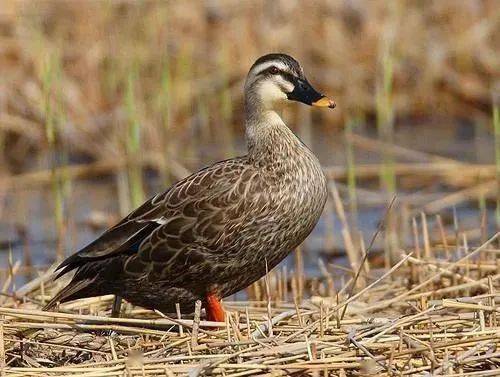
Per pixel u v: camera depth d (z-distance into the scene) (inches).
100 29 713.0
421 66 745.6
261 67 410.9
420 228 565.0
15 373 337.4
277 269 504.7
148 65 716.0
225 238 389.7
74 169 655.8
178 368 330.3
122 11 721.0
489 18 753.0
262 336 355.3
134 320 366.0
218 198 388.5
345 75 731.4
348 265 517.3
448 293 419.8
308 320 382.6
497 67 744.3
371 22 741.3
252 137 404.5
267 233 392.2
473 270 441.4
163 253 392.2
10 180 643.5
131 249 396.8
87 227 585.0
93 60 702.5
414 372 326.6
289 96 409.4
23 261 538.3
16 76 692.7
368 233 564.4
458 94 745.0
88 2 718.5
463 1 753.0
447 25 754.8
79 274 400.5
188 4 730.2
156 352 346.9
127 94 623.5
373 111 737.0
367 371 326.3
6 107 685.9
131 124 607.8
